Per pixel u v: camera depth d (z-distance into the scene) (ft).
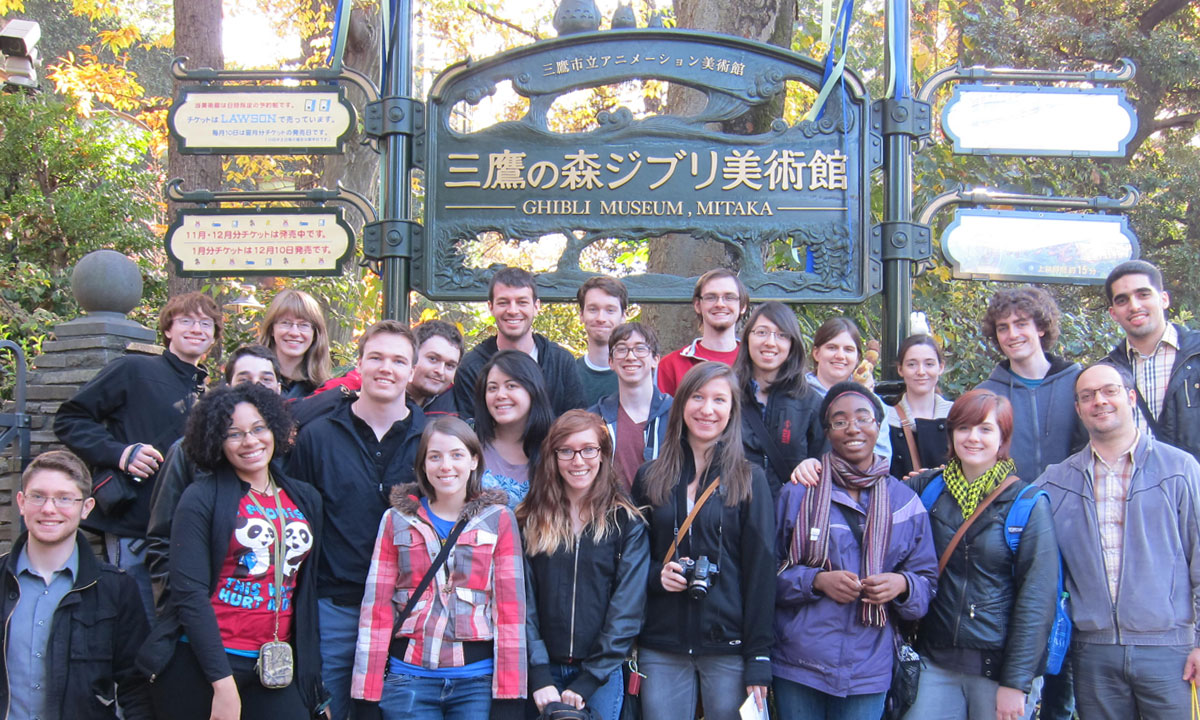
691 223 15.35
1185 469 11.18
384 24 15.39
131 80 44.55
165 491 10.75
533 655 10.39
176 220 15.16
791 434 12.33
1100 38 47.37
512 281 12.99
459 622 10.14
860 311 24.12
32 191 30.78
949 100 15.48
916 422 13.23
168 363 13.41
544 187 15.38
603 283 13.83
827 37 15.39
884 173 15.57
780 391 12.66
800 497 11.21
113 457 12.28
